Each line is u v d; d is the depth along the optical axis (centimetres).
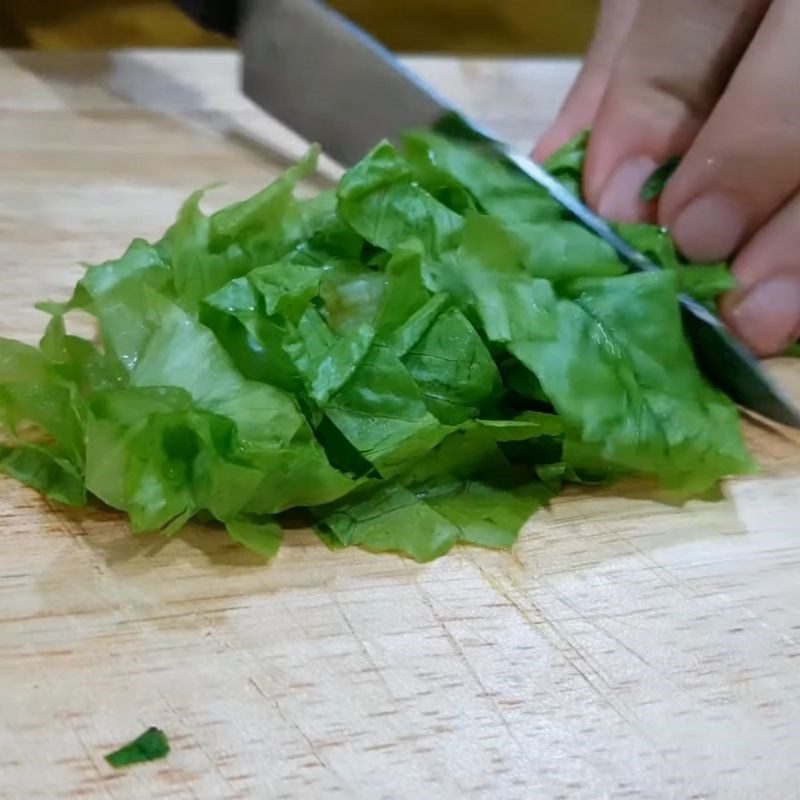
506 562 27
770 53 29
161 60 40
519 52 50
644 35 31
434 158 31
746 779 25
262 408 26
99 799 23
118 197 34
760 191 30
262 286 27
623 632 26
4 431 28
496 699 25
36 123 37
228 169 36
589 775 25
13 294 31
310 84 36
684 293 31
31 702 24
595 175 32
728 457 29
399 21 51
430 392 28
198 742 24
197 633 25
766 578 28
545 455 29
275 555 27
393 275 28
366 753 24
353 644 26
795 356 32
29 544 26
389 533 27
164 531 26
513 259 28
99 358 28
